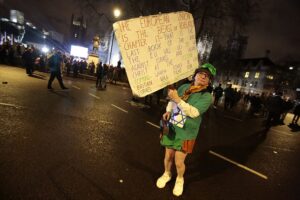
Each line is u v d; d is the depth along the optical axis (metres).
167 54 2.59
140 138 5.04
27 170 2.87
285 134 10.08
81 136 4.47
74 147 3.86
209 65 2.54
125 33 2.33
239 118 12.83
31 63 13.78
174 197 2.87
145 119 7.10
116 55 40.88
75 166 3.21
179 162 2.75
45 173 2.88
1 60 18.12
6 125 4.30
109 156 3.76
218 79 59.53
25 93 7.74
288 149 7.00
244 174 4.11
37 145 3.67
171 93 2.41
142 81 2.48
